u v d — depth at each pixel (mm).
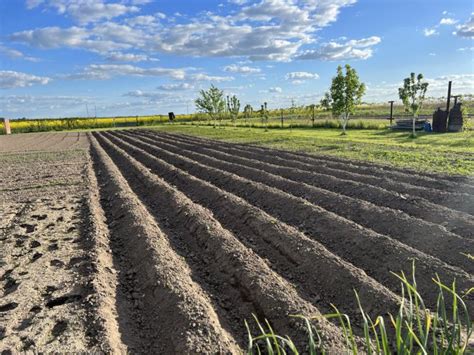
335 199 8367
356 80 23781
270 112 67875
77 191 11211
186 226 7516
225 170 13453
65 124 63531
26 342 3924
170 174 13406
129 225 7457
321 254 5473
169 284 4867
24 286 5203
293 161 13789
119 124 67250
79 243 6922
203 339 3768
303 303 4340
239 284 5035
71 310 4500
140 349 3936
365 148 16469
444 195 8172
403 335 3711
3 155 22344
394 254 5430
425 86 20203
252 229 7082
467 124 22234
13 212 9234
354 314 4324
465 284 4523
